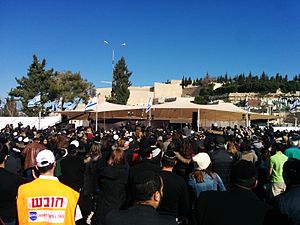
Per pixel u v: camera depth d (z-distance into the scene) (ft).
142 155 18.99
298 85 348.59
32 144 22.58
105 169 18.88
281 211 10.94
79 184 22.02
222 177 21.72
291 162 11.69
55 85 172.65
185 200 14.69
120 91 222.69
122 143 28.25
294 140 29.91
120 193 18.66
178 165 19.03
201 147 27.04
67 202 11.49
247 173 10.57
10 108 216.13
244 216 10.12
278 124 182.60
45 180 11.66
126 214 8.99
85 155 26.50
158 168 16.03
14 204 14.46
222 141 24.07
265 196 27.25
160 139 32.81
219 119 127.75
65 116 126.11
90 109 86.33
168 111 107.45
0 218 14.23
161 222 8.83
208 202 10.62
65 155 22.94
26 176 21.47
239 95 334.03
